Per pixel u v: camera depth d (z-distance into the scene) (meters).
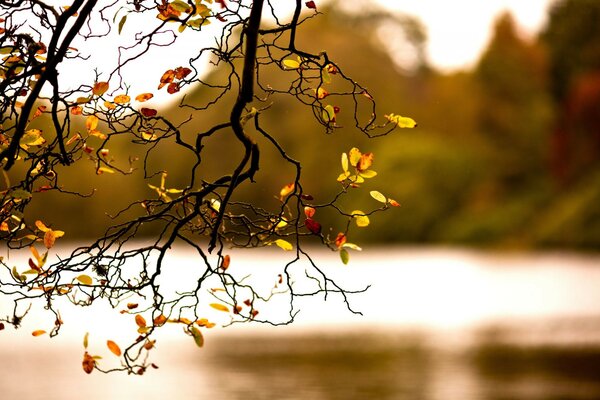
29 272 3.46
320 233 3.60
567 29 57.84
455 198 54.62
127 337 18.67
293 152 46.47
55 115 3.40
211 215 3.62
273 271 33.91
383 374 14.42
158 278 30.23
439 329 20.34
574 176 52.56
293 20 3.48
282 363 15.78
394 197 53.69
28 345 18.14
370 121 3.58
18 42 3.39
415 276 34.31
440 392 12.79
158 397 12.77
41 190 3.53
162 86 3.42
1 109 3.38
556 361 15.26
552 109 57.41
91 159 3.53
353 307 25.14
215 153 35.53
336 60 53.09
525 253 46.16
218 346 18.14
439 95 60.25
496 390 12.87
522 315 22.55
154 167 33.28
